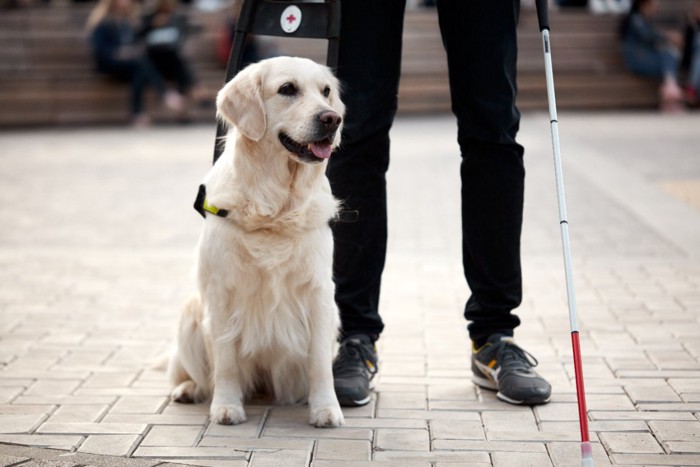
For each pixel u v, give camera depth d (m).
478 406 4.79
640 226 9.89
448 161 15.27
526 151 15.85
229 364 4.68
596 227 9.91
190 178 14.04
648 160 14.42
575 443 4.23
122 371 5.52
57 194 12.70
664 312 6.61
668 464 3.96
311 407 4.62
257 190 4.46
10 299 7.36
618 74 23.80
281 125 4.50
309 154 4.41
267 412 4.80
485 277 4.95
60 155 16.97
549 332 6.19
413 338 6.19
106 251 9.24
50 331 6.42
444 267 8.45
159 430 4.48
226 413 4.58
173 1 22.52
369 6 4.79
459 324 6.54
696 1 25.34
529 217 10.54
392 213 11.11
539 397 4.73
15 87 22.81
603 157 14.88
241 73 4.67
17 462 4.03
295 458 4.09
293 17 4.86
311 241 4.55
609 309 6.75
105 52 21.75
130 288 7.75
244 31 4.93
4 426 4.52
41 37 23.45
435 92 23.44
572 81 23.66
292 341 4.67
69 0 25.34
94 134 20.73
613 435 4.32
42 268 8.50
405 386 5.16
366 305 5.13
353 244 5.04
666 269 7.96
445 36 4.79
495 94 4.71
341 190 5.02
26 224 10.64
